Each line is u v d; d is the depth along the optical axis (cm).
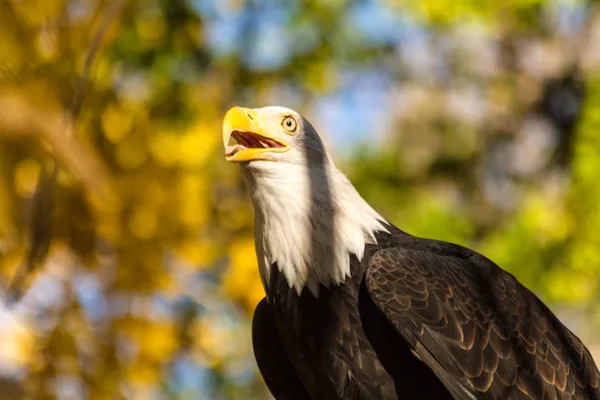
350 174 1939
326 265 923
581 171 1620
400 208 1938
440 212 1700
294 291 931
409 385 895
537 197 1758
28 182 923
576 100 2030
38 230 640
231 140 1002
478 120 2150
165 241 1154
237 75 1580
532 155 2086
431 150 2120
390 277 893
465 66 2128
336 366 913
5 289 1046
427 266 915
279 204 933
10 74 699
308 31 1627
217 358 1295
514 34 2033
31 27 904
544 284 1605
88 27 890
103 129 1145
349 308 913
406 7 1795
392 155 1956
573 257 1593
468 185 2102
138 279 1148
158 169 1159
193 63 1544
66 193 1069
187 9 1495
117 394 1166
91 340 1154
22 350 1145
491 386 877
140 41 1460
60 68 889
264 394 1558
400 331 868
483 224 1988
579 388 940
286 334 942
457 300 895
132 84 1471
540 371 909
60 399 1163
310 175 941
